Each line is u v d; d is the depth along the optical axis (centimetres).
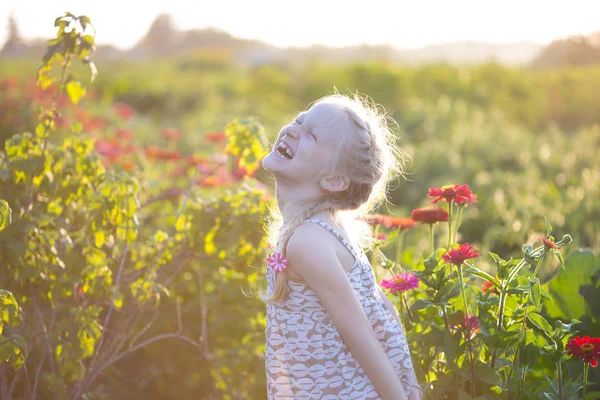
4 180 220
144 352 288
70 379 222
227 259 258
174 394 292
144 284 238
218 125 1110
